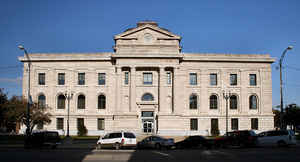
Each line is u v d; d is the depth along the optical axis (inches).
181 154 1083.9
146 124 2411.4
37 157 965.2
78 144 1722.4
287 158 922.1
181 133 2331.4
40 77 2501.2
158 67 2404.0
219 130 2429.9
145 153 1131.3
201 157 976.3
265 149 1285.7
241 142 1459.2
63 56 2480.3
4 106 2153.1
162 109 2370.8
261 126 2453.2
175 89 2370.8
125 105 2412.6
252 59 2485.2
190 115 2428.6
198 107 2452.0
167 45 2412.6
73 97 2465.6
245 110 2465.6
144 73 2458.2
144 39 2431.1
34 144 1416.1
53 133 1443.2
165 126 2333.9
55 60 2487.7
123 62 2395.4
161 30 2431.1
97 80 2471.7
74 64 2491.4
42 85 2480.3
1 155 1028.5
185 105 2445.9
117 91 2377.0
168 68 2428.6
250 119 2456.9
